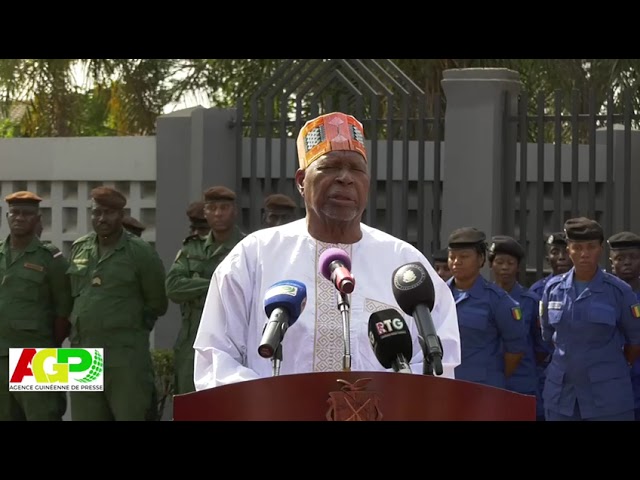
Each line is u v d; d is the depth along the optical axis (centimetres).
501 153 900
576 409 691
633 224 997
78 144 1012
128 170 999
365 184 388
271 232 395
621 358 691
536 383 766
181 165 979
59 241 1021
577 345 688
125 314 809
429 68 1275
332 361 376
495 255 791
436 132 903
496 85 895
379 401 291
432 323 315
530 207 1006
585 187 1013
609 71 1261
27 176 1023
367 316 379
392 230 935
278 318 317
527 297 783
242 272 385
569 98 1270
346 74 997
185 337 809
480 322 719
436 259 839
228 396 293
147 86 1361
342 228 388
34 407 830
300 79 938
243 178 987
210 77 1367
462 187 901
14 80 1314
